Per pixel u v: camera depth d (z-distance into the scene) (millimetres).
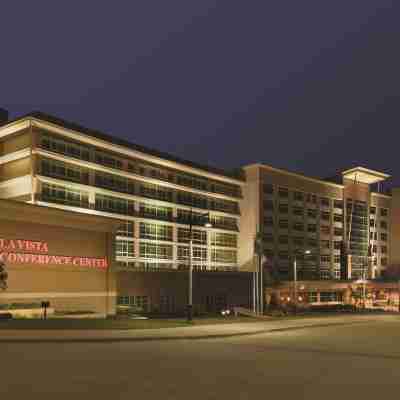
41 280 48500
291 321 45469
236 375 15891
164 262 78875
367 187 118312
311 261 102125
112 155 72062
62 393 12695
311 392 13516
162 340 26406
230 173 93625
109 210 70125
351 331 37125
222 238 91000
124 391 13078
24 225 47281
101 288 55188
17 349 21047
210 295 76000
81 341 24234
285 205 98500
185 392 13141
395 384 14977
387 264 121500
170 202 80375
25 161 61750
